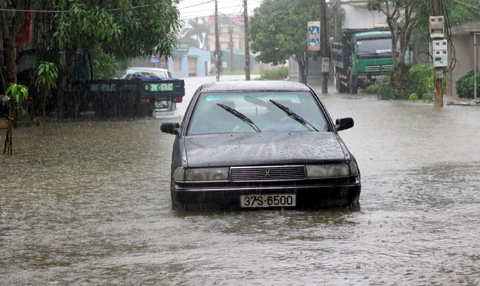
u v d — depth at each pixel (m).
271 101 7.38
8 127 11.67
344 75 37.88
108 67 30.84
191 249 5.00
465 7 38.91
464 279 4.12
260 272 4.34
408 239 5.17
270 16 50.59
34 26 21.33
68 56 20.80
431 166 9.28
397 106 23.64
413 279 4.13
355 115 19.41
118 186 8.23
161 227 5.82
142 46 21.50
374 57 34.47
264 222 5.87
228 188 6.02
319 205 6.23
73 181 8.67
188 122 7.17
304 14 49.19
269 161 6.07
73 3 18.42
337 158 6.17
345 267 4.42
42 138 14.65
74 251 5.07
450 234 5.31
